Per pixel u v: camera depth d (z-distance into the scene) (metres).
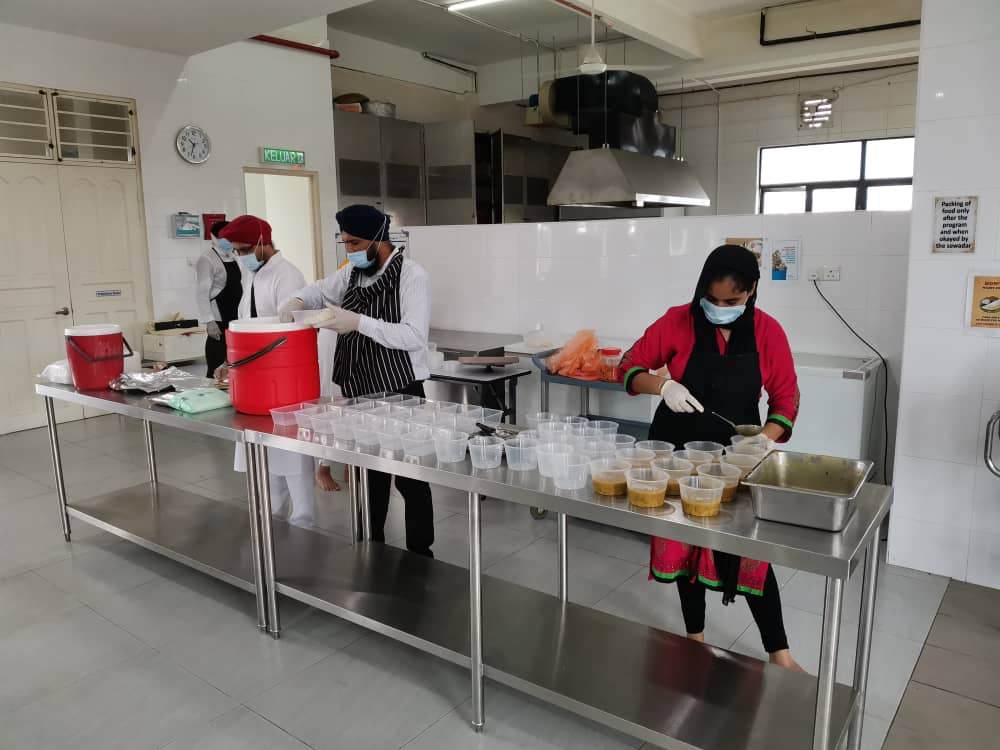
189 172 6.68
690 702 1.97
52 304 5.88
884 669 2.46
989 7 2.70
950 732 2.14
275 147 7.37
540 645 2.26
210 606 2.93
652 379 2.32
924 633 2.68
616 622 2.41
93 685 2.41
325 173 7.89
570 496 1.79
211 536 3.17
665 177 6.87
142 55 6.25
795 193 9.50
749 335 2.22
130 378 3.09
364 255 2.85
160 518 3.38
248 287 3.42
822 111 8.68
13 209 5.61
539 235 4.88
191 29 5.61
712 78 8.48
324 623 2.79
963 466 3.02
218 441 5.38
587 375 3.70
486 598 2.58
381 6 7.91
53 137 5.77
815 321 3.93
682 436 2.31
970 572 3.07
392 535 3.59
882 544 3.45
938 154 2.87
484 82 10.57
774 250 3.99
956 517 3.07
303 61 7.55
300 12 5.21
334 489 4.21
